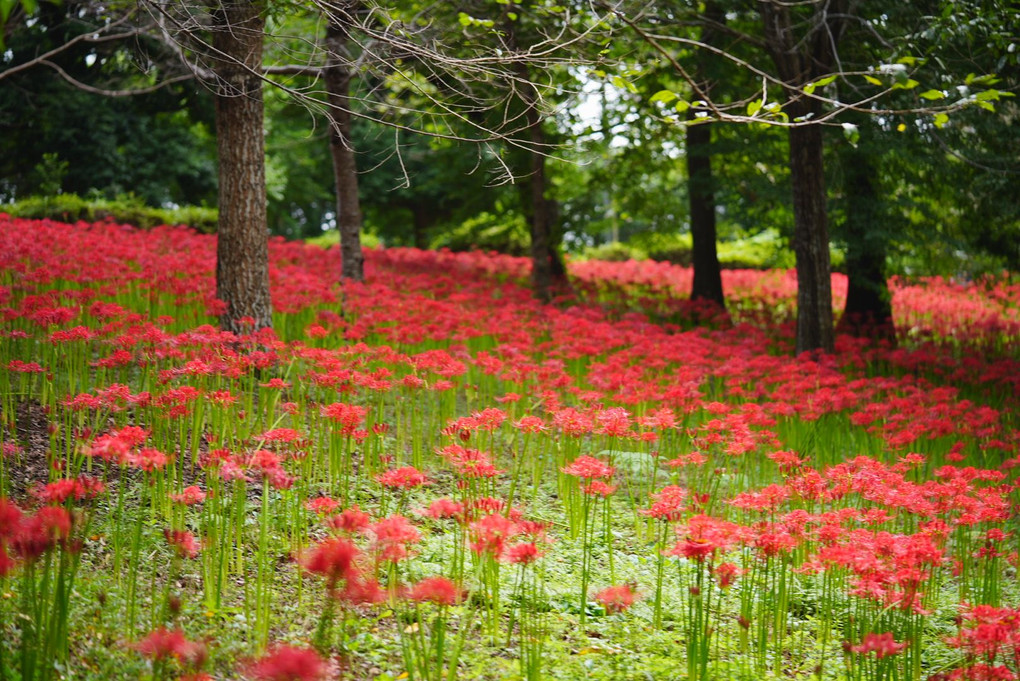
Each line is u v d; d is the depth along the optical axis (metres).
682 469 9.15
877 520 6.12
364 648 4.96
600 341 11.60
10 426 7.29
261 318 10.20
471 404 10.74
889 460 9.75
